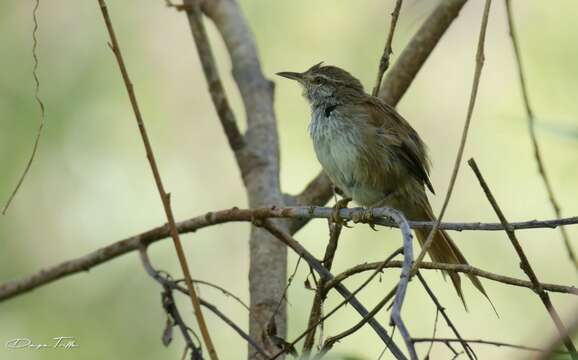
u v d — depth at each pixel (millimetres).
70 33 13828
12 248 12555
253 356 7465
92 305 12164
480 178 5594
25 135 12922
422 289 12055
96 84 13680
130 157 13477
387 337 6203
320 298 6750
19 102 13078
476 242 12406
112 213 13055
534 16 13578
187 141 13953
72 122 13266
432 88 13984
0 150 12797
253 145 10203
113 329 12078
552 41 13391
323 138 9688
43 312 12016
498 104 13516
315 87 9945
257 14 14086
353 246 12500
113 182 13203
